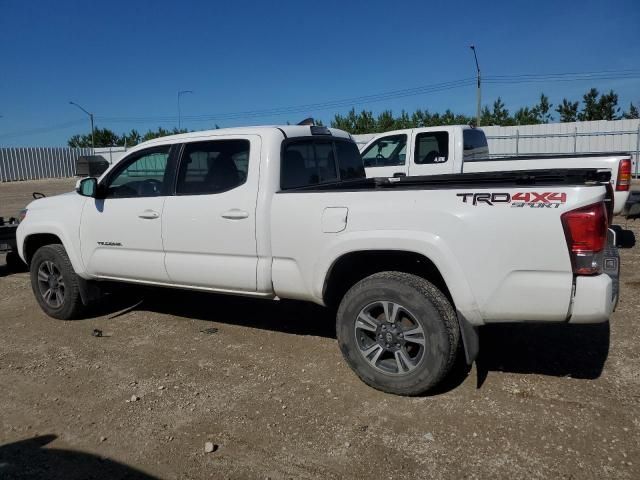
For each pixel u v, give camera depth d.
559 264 3.20
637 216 9.91
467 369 4.11
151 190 4.89
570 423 3.30
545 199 3.21
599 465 2.89
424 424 3.37
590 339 4.58
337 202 3.85
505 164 8.41
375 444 3.19
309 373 4.19
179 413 3.65
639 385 3.75
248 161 4.32
